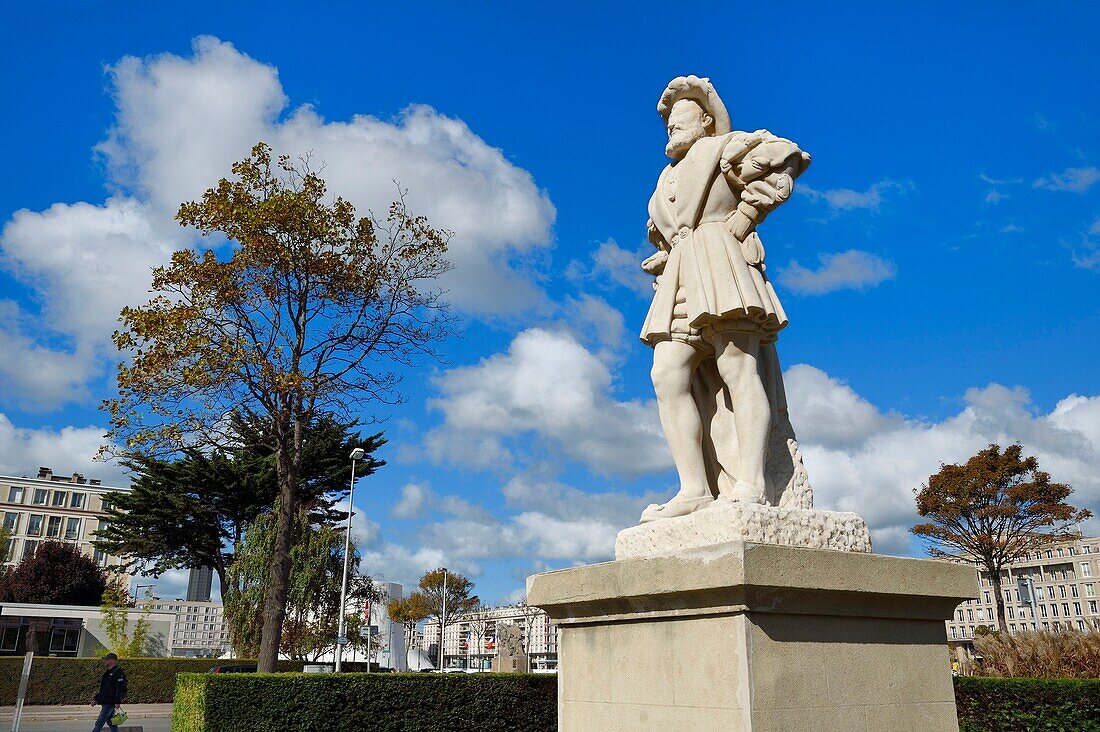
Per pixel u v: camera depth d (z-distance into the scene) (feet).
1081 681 31.94
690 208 14.44
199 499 118.62
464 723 38.73
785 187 13.88
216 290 63.05
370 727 37.09
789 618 10.97
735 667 10.52
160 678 101.04
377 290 67.82
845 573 11.22
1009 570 238.07
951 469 106.83
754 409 13.39
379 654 129.18
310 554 107.65
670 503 13.50
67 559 181.27
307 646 109.19
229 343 62.08
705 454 14.75
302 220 65.05
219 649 155.12
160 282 61.82
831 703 10.98
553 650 253.44
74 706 95.30
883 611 11.85
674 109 15.55
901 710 11.69
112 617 122.62
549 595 13.79
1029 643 43.04
